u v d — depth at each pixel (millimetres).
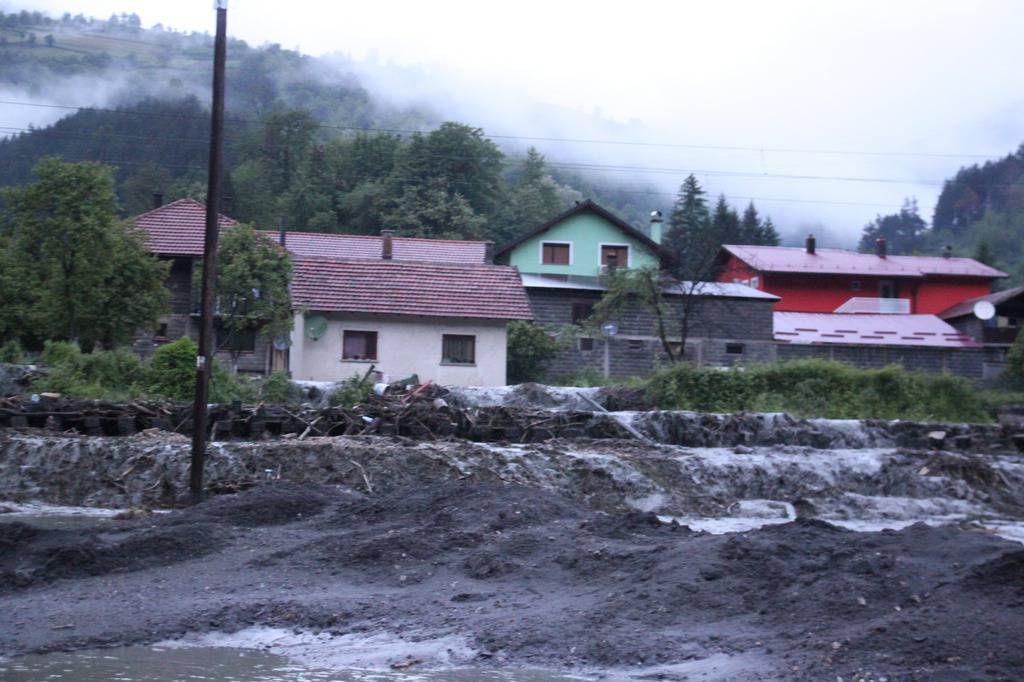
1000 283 93250
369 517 14914
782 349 51594
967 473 26641
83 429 25000
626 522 13750
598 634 9609
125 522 16500
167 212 46750
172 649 9727
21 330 34594
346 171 88188
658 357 43719
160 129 117750
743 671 8516
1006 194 161500
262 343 41969
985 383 49906
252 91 193750
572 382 42719
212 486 21344
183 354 29594
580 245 53906
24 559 12383
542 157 104812
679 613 9992
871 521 22844
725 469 24812
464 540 12953
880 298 63781
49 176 32906
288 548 13086
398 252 54969
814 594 9773
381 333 39500
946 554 10461
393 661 9289
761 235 95312
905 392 39031
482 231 76438
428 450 23281
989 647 8227
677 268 53594
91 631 10148
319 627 10391
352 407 27328
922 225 178625
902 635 8594
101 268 33344
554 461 23500
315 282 39719
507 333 42062
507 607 10727
